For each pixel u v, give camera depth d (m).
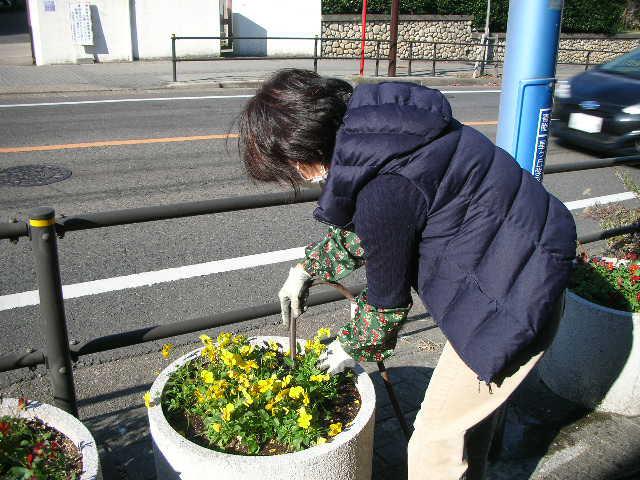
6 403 1.94
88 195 6.17
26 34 22.44
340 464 1.94
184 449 1.88
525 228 1.69
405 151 1.55
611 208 6.06
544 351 1.84
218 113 10.17
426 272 1.71
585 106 8.27
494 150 1.74
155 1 14.91
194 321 2.65
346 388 2.28
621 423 2.93
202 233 5.34
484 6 19.31
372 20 17.67
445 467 1.95
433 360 3.37
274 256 4.92
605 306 2.94
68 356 2.26
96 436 2.71
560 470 2.63
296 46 17.11
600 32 21.91
